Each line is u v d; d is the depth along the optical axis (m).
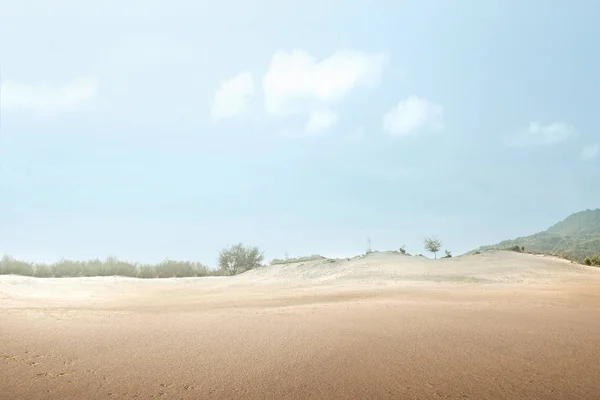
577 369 3.81
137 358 4.17
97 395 3.15
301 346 4.66
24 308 7.90
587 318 6.51
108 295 13.16
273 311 7.58
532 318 6.48
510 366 3.89
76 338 5.02
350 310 7.41
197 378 3.57
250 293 13.11
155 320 6.51
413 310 7.34
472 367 3.86
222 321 6.38
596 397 3.13
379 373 3.69
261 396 3.15
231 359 4.14
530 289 11.71
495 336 5.14
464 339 4.98
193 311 7.96
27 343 4.69
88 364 3.95
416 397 3.13
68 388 3.29
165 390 3.27
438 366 3.89
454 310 7.34
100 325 5.96
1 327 5.61
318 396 3.15
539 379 3.53
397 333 5.32
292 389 3.30
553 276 15.92
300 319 6.48
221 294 13.25
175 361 4.07
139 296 12.91
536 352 4.39
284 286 16.12
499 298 9.39
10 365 3.84
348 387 3.35
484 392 3.23
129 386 3.36
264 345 4.72
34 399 3.06
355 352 4.39
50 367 3.83
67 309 8.00
